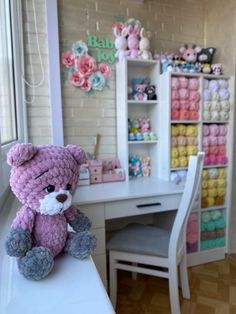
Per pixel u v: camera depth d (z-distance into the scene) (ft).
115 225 6.79
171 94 5.94
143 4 6.48
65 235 2.19
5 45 4.64
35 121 5.62
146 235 4.96
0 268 1.97
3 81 4.42
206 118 6.36
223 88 6.49
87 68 5.96
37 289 1.75
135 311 4.89
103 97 6.30
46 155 1.95
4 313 1.52
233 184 6.75
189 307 4.97
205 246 6.57
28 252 1.86
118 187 5.61
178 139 6.21
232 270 6.26
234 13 6.25
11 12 4.78
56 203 1.95
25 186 1.87
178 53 6.97
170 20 6.82
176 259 4.41
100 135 6.38
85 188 5.52
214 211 6.69
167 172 6.21
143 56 6.05
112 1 6.14
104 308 1.58
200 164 4.27
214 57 7.01
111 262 4.76
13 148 1.83
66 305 1.60
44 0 5.39
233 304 5.06
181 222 4.29
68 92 5.94
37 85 5.55
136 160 6.66
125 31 6.06
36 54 5.47
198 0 7.07
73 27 5.81
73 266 2.05
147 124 6.61
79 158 2.18
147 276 6.05
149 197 5.16
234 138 6.64
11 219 2.86
